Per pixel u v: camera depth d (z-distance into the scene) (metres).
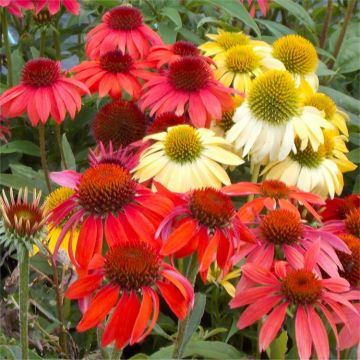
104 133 0.90
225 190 0.79
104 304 0.64
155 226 0.69
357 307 0.72
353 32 1.24
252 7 1.22
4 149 1.05
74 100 0.89
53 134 1.12
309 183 0.87
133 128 0.90
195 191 0.70
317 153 0.88
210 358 0.83
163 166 0.82
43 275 0.82
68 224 0.69
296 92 0.86
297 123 0.85
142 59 0.98
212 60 0.97
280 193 0.79
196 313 0.74
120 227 0.69
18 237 0.66
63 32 1.25
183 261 0.87
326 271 0.73
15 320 0.83
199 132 0.84
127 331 0.64
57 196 0.81
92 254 0.68
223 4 1.08
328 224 0.80
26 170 1.00
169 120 0.88
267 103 0.85
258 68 0.98
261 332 0.69
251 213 0.77
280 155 0.84
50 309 0.87
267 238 0.75
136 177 0.81
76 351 0.85
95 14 1.32
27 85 0.89
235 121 0.87
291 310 0.74
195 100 0.89
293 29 1.37
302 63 1.00
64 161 0.96
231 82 0.97
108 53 0.95
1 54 1.24
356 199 0.86
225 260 0.69
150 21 1.18
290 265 0.74
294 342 0.77
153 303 0.68
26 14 1.20
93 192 0.69
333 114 0.98
